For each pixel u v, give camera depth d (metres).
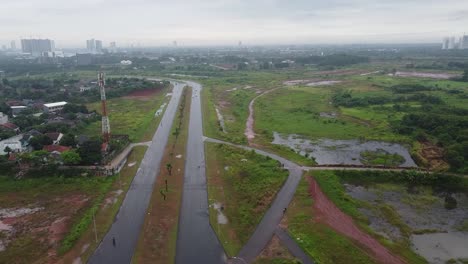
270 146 114.31
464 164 95.12
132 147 113.38
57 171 89.62
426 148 110.12
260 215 70.81
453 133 118.44
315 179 88.06
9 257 58.75
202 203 76.56
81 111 157.50
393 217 72.44
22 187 84.12
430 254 60.25
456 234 66.75
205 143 118.19
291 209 73.50
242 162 99.19
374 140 123.50
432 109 157.12
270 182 85.06
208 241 62.78
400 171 91.56
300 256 58.28
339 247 60.75
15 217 71.44
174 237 63.91
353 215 72.00
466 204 79.12
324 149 114.38
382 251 60.25
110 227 67.44
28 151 100.62
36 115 152.25
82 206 75.50
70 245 61.38
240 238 63.38
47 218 71.00
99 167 92.12
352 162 102.81
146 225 67.94
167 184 85.88
